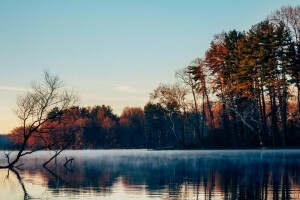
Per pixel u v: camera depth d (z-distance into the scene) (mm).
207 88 82750
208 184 22781
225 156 56094
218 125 98000
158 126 148875
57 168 40062
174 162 45062
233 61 77000
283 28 66125
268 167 34156
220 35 80312
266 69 67250
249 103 73875
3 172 35094
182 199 17750
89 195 19250
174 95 86750
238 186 21516
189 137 155500
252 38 72312
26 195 19594
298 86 65812
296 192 19078
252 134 74062
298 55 64750
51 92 43500
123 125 167250
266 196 17953
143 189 21109
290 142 67812
